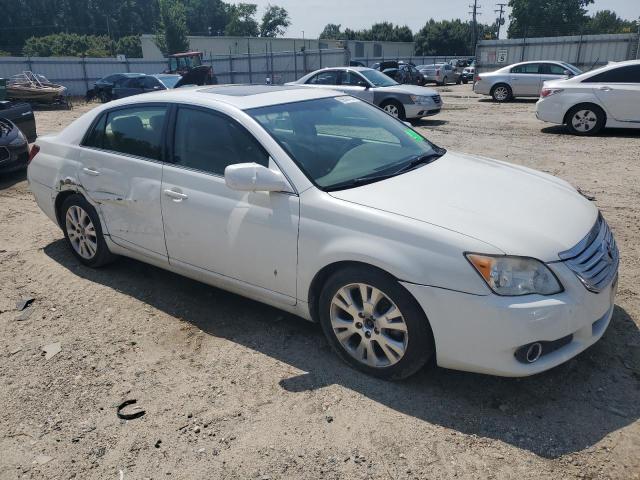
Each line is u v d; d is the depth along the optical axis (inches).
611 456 101.2
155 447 108.8
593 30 3575.3
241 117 143.6
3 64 1280.8
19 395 127.0
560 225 119.9
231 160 143.6
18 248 219.1
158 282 182.9
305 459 103.7
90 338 150.1
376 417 113.7
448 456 102.8
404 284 113.6
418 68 1473.9
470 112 668.1
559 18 3181.6
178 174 152.9
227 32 4143.7
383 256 115.3
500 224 115.3
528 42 1170.0
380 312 122.2
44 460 107.0
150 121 163.6
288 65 1508.4
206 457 105.6
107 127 177.3
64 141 190.7
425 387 122.6
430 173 142.3
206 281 155.9
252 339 145.6
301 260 129.0
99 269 194.7
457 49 3550.7
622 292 162.6
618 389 119.5
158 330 152.6
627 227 219.9
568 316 108.0
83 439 112.0
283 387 124.9
